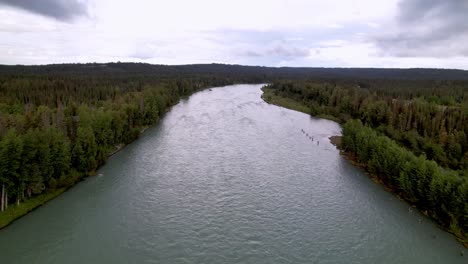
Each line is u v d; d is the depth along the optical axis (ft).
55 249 145.48
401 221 177.88
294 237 160.15
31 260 138.00
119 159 262.26
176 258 141.59
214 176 231.91
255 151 291.38
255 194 205.57
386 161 222.28
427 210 186.80
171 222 169.99
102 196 197.16
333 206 193.16
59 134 208.64
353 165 264.31
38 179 184.65
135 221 170.19
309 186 220.64
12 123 243.40
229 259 141.79
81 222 168.04
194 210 183.11
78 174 217.56
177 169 242.78
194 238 156.46
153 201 192.44
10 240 151.33
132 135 312.29
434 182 178.50
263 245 152.76
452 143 266.57
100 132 260.42
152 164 252.21
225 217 176.55
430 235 165.07
